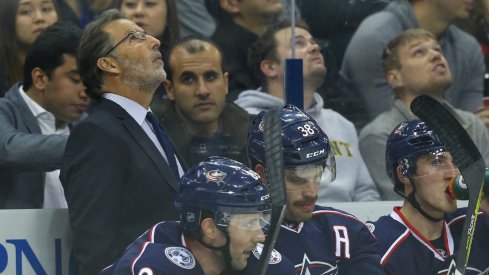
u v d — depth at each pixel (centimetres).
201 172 866
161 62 1088
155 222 1036
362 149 1418
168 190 1046
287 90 1324
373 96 1438
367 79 1434
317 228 1009
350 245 1009
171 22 1336
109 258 991
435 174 1086
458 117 1495
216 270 884
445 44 1537
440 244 1123
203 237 861
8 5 1223
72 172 1023
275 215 741
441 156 1085
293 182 955
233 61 1347
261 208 858
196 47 1294
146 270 844
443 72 1480
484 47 1574
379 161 1420
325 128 1389
